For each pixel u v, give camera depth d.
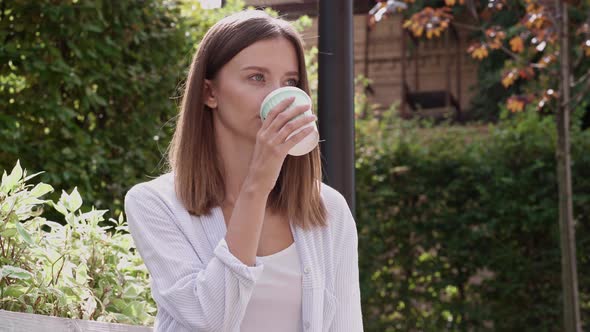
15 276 2.20
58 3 4.57
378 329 8.27
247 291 1.70
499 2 7.23
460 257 8.23
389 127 9.01
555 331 7.99
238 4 5.77
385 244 8.35
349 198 2.96
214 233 1.84
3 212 2.41
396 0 7.05
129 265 2.82
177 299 1.72
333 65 2.99
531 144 8.11
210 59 1.85
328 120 2.98
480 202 8.23
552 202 8.00
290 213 1.89
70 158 4.47
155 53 5.12
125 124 4.97
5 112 4.53
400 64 15.64
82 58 4.64
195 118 1.88
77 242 2.66
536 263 8.03
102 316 2.48
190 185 1.86
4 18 4.58
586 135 8.09
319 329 1.83
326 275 1.92
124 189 4.82
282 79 1.82
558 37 6.80
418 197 8.38
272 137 1.68
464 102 15.28
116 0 4.85
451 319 8.23
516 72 7.09
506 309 8.09
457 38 15.09
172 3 5.34
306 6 3.35
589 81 6.80
